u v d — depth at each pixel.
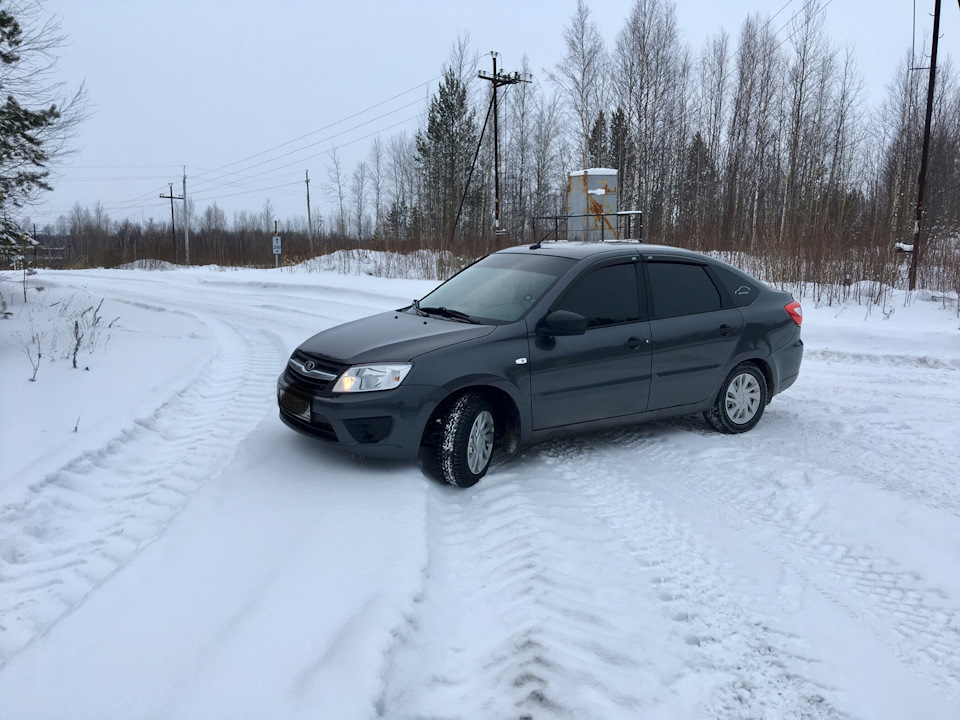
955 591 3.50
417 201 51.00
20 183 12.50
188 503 4.30
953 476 5.08
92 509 4.58
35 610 3.39
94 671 2.72
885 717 2.62
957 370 8.95
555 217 17.94
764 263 17.00
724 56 40.34
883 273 15.56
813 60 32.41
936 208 30.36
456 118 41.62
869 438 6.01
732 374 6.06
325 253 34.34
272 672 2.65
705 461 5.37
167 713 2.46
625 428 6.29
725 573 3.68
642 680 2.75
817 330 11.36
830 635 3.14
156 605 3.20
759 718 2.59
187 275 29.98
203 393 7.68
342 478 4.67
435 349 4.68
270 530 3.93
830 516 4.38
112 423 6.04
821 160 30.83
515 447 5.04
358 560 3.53
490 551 3.86
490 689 2.64
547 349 5.04
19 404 6.62
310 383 4.82
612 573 3.62
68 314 13.37
